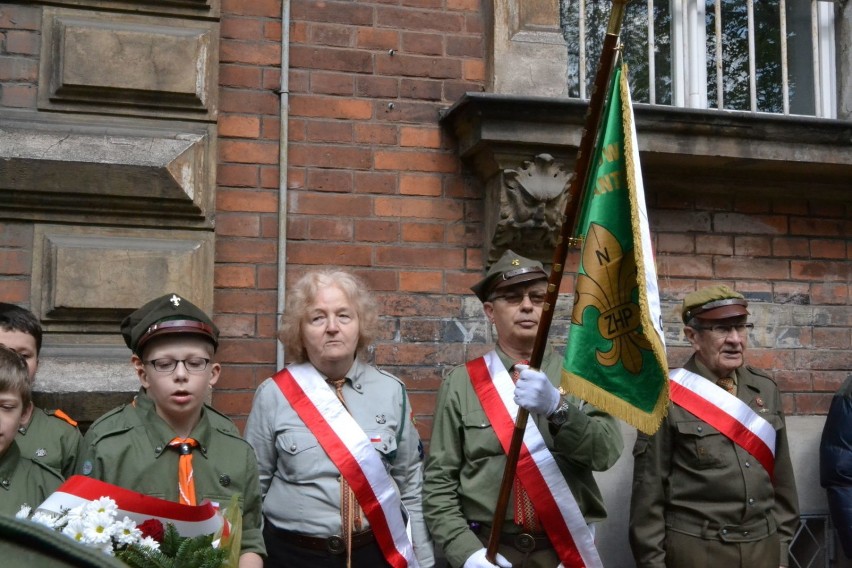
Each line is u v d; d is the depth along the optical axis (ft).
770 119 12.73
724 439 11.25
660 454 11.24
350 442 9.59
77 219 11.14
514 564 9.69
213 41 11.72
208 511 7.39
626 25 13.89
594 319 8.86
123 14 11.50
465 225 12.62
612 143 8.82
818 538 13.55
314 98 12.27
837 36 14.32
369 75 12.47
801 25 14.28
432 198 12.53
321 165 12.21
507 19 12.80
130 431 8.55
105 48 11.28
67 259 10.93
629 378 8.70
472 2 12.93
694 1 14.10
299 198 12.11
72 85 11.16
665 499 11.28
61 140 11.02
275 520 9.55
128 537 6.65
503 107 11.79
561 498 9.69
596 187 8.87
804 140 13.01
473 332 12.53
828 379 13.80
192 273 11.34
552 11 13.00
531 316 10.31
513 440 9.18
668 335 13.21
